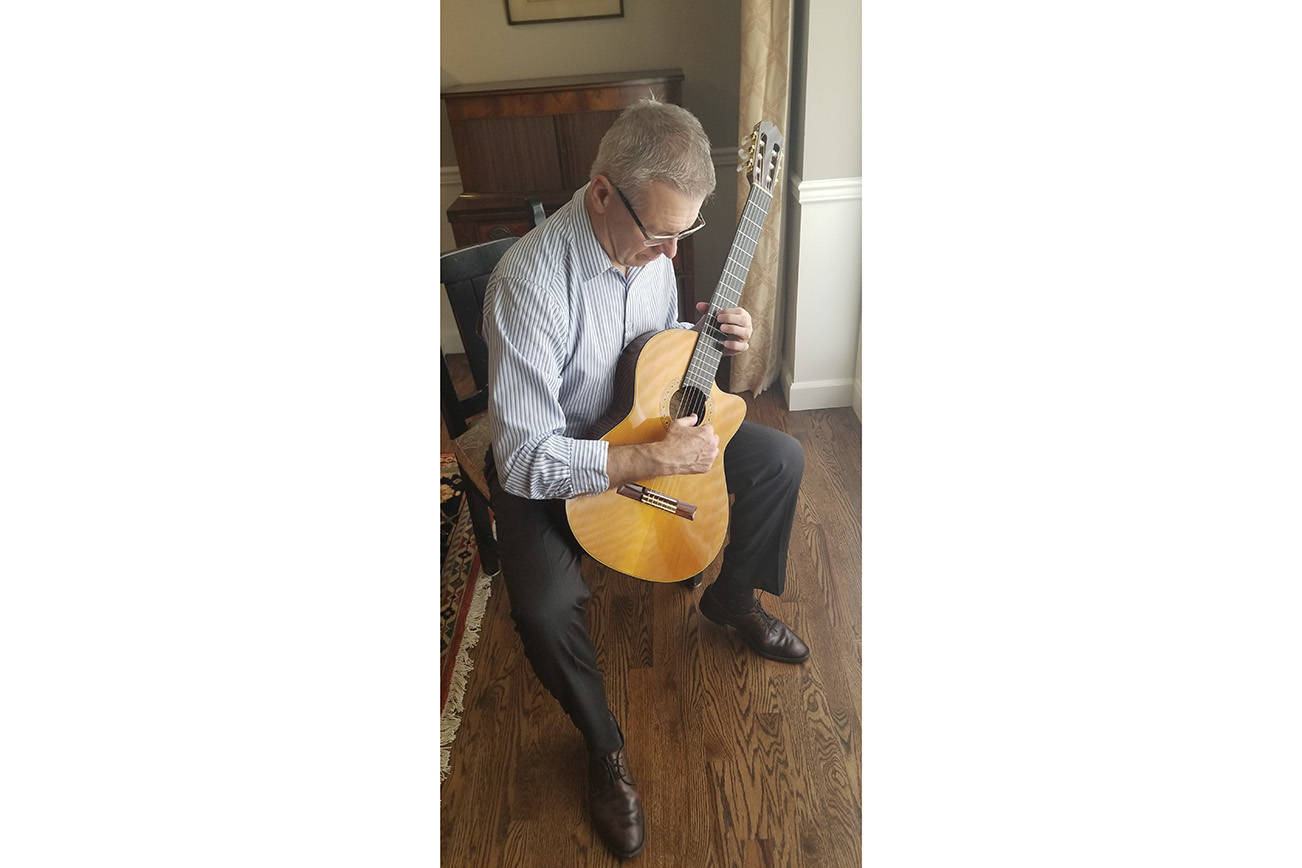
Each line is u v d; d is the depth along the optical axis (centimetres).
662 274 124
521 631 112
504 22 228
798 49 186
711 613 140
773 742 129
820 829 120
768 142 113
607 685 137
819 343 196
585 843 118
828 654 142
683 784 125
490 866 117
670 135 99
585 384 118
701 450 109
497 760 128
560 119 220
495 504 118
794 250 195
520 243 111
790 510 129
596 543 115
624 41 230
